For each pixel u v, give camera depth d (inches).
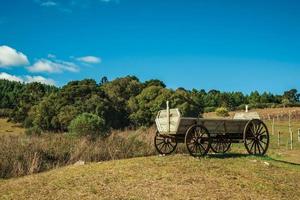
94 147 857.5
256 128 765.9
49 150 827.4
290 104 4483.3
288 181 585.3
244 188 530.0
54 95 2459.4
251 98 5324.8
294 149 1332.4
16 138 940.6
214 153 772.6
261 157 719.1
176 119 671.1
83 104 2319.1
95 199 469.7
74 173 581.3
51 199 476.1
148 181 529.3
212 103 4598.9
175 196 483.2
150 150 908.0
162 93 2529.5
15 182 580.1
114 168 589.0
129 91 2974.9
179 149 911.7
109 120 2351.1
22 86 6205.7
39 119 2315.5
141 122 2450.8
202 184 528.4
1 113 3784.5
